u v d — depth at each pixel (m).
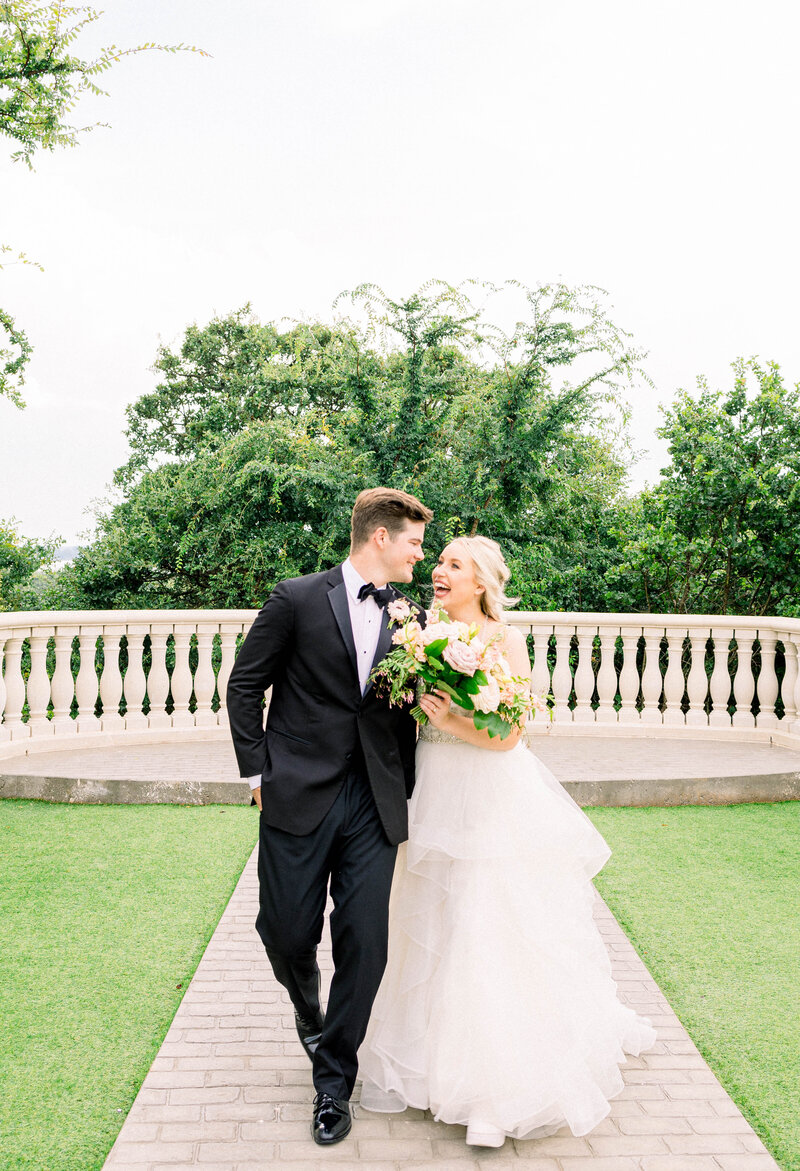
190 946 3.74
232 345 17.09
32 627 6.66
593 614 7.58
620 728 7.56
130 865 4.66
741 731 7.41
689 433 9.59
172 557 11.60
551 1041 2.56
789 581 9.80
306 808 2.56
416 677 2.68
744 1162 2.42
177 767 6.16
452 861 2.74
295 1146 2.45
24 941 3.77
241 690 2.65
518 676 2.83
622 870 4.75
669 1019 3.24
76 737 6.81
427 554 9.65
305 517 10.59
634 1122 2.61
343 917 2.52
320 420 10.80
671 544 9.70
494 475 9.66
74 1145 2.44
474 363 10.25
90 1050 2.94
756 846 5.12
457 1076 2.54
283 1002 3.28
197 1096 2.67
